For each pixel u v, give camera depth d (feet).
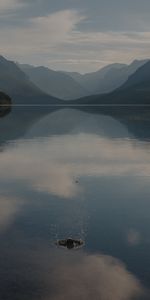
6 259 55.36
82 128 323.37
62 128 322.55
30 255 56.80
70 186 104.17
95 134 270.67
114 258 56.24
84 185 105.50
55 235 65.67
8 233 66.33
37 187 102.37
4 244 61.16
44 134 270.05
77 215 77.71
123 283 48.83
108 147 192.44
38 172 123.24
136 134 269.64
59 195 94.22
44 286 47.70
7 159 150.20
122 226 71.00
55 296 45.52
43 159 150.51
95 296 45.83
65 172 123.75
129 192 97.81
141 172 124.47
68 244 61.36
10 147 190.60
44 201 88.28
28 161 145.28
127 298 45.50
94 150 179.63
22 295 45.52
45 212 79.46
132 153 168.96
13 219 74.38
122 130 303.27
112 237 65.16
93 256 56.80
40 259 55.42
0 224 71.26
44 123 380.99
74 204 86.12
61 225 71.00
